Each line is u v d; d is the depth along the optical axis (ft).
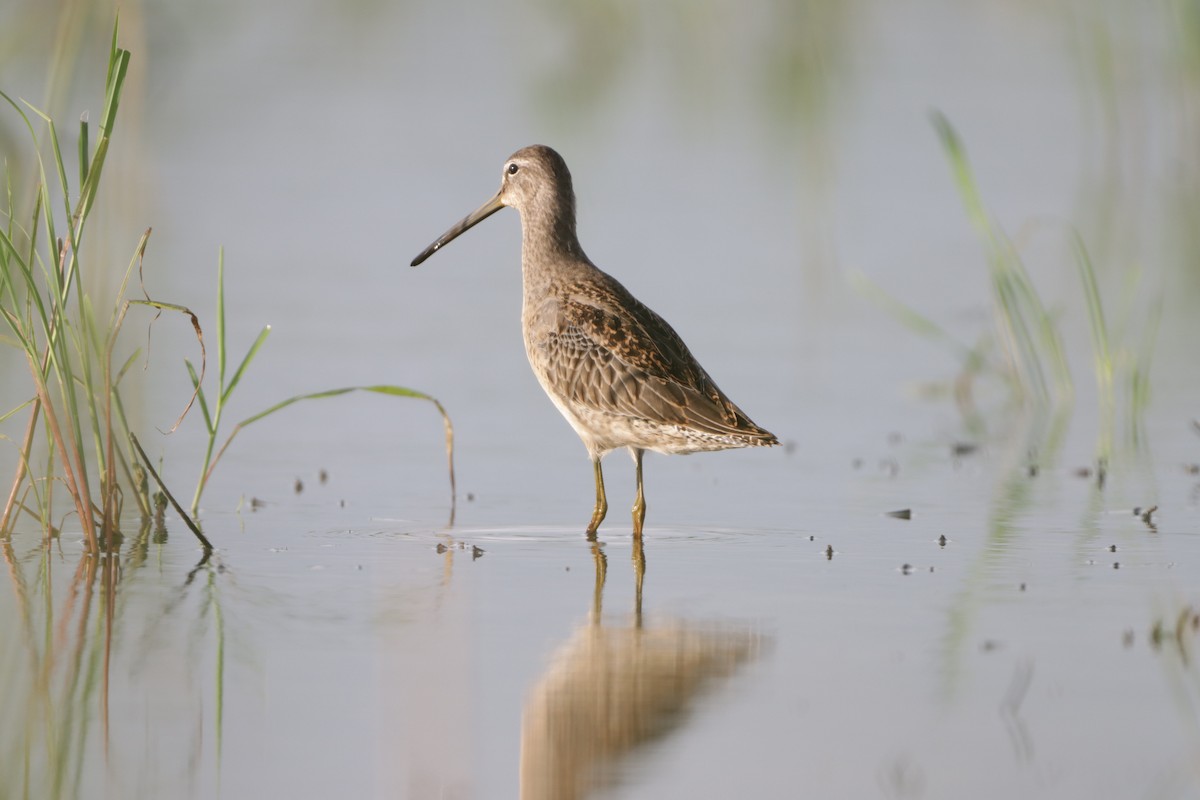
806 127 101.24
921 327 59.77
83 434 47.11
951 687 28.53
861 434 51.24
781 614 32.89
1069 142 99.30
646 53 122.42
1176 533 39.27
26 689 28.48
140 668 29.55
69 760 25.76
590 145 98.12
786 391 56.24
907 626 31.99
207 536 38.81
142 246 37.17
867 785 24.63
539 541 39.17
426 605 33.50
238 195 84.48
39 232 64.69
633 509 40.11
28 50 85.10
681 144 99.40
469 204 83.92
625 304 41.83
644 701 28.02
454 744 26.20
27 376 53.31
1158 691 28.19
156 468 44.83
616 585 35.14
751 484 45.34
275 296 66.74
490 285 70.90
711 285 70.90
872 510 42.16
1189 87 90.79
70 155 75.51
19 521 39.47
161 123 99.45
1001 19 128.47
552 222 44.37
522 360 59.11
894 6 135.44
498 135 98.73
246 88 107.24
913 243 78.84
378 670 29.50
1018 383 56.44
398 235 78.33
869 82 113.60
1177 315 66.74
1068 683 28.63
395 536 39.24
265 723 27.14
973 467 47.14
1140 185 89.15
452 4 133.90
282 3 127.75
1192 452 48.39
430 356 59.16
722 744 26.25
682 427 39.04
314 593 34.30
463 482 45.03
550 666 29.76
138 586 34.55
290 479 44.65
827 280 72.43
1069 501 42.83
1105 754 25.63
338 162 91.97
